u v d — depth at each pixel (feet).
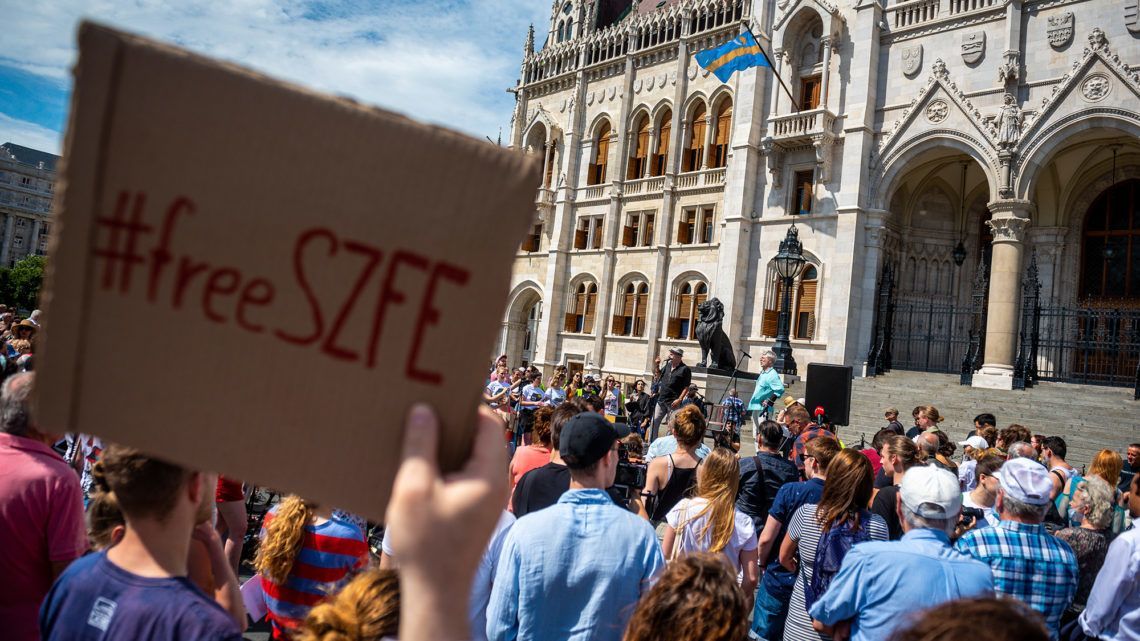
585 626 12.71
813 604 15.65
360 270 4.34
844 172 89.86
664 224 115.75
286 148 4.38
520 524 13.62
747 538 19.69
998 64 80.84
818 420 49.80
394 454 4.38
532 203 4.23
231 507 19.70
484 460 4.28
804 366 91.35
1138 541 16.89
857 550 14.21
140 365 4.52
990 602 6.29
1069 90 75.36
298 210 4.38
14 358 37.86
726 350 79.25
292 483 4.47
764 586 20.88
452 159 4.28
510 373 73.92
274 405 4.46
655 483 24.20
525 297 139.33
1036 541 15.88
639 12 140.56
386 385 4.36
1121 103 71.72
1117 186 88.53
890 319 87.45
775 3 102.58
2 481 11.97
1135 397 65.46
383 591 8.84
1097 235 89.86
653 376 111.75
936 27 86.12
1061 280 90.33
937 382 78.38
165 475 9.39
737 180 100.99
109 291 4.52
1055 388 71.77
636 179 122.93
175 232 4.44
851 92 90.99
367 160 4.33
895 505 22.84
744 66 87.92
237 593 12.50
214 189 4.42
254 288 4.44
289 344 4.42
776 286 97.19
